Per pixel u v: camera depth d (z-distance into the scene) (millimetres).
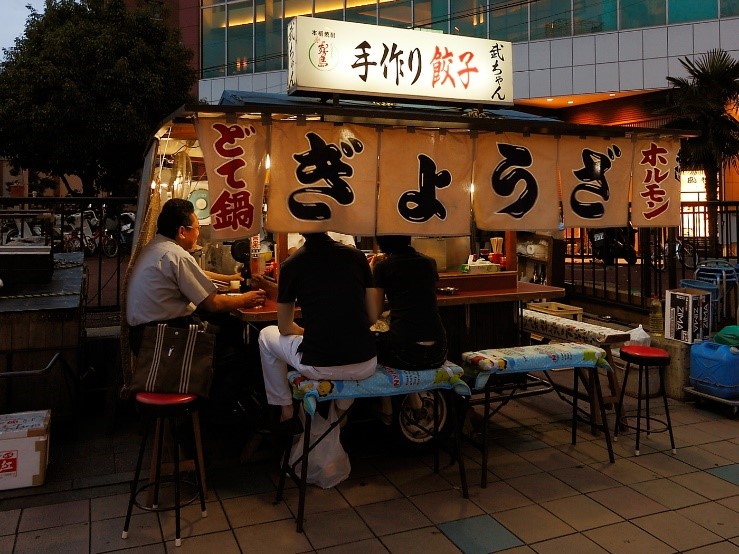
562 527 3609
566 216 5020
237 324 5340
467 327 5492
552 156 4961
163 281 4094
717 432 5234
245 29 26438
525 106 23891
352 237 6012
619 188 5195
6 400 4848
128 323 4297
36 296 5258
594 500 3963
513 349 4758
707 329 6164
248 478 4324
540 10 22375
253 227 4109
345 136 4312
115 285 9789
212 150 4008
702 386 5785
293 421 3990
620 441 5027
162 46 19422
